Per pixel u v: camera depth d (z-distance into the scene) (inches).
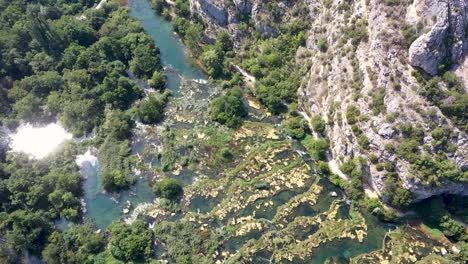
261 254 3516.2
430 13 3385.8
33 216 3673.7
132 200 3946.9
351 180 3789.4
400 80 3560.5
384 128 3555.6
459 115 3361.2
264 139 4252.0
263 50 4653.1
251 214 3759.8
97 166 4205.2
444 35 3351.4
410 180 3430.1
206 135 4328.3
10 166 4033.0
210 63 4813.0
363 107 3727.9
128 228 3661.4
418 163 3405.5
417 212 3585.1
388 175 3545.8
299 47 4544.8
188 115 4532.5
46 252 3531.0
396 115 3528.5
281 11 4608.8
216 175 4045.3
